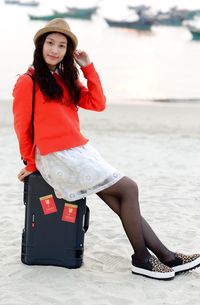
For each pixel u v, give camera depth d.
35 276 4.25
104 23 85.69
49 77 4.11
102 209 6.32
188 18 91.56
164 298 3.94
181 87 27.20
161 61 39.12
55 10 92.38
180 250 5.01
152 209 6.35
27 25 70.44
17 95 4.11
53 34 4.10
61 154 4.09
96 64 34.75
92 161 4.11
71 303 3.81
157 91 25.42
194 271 4.47
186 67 36.22
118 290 4.04
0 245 5.00
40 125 4.12
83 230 4.38
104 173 4.09
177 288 4.12
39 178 4.25
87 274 4.32
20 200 6.68
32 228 4.36
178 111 18.20
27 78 4.12
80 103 4.39
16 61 35.56
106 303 3.82
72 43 4.20
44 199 4.29
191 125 14.98
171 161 9.70
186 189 7.43
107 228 5.56
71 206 4.27
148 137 12.62
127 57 40.34
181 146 11.46
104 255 4.78
